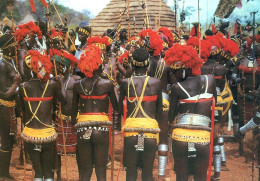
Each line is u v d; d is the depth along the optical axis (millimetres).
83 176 5055
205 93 4820
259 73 7820
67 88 5738
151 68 5973
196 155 4781
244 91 7340
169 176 6422
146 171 4906
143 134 4762
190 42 6180
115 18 16266
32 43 6223
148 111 4828
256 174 6957
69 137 5801
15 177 6137
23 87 4961
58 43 6184
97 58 4945
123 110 5051
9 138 5922
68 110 5730
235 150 8547
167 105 5902
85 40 6926
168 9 15898
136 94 4824
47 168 5090
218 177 6438
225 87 6586
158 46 5977
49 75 5062
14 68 5863
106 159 5078
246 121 7914
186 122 4781
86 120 4945
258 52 7742
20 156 6719
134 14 15609
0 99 5746
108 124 4980
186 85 4840
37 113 4930
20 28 6148
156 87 4859
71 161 7375
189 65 4840
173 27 15664
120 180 6297
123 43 8383
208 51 6102
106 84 4973
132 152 4836
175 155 4848
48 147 5008
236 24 8242
